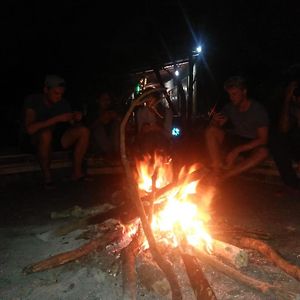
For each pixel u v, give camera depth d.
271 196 4.70
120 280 2.52
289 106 5.20
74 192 4.99
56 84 5.02
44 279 2.60
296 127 5.24
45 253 3.01
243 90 4.77
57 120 5.00
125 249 2.74
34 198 4.75
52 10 10.62
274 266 2.73
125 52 11.23
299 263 2.83
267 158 5.33
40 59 10.98
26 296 2.41
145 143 5.41
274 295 2.34
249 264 2.76
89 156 5.98
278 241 3.26
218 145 5.03
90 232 3.22
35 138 5.13
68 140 5.45
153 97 5.56
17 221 3.87
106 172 5.97
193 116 10.10
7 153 5.89
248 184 5.30
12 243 3.26
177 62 10.27
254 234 3.26
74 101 10.90
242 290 2.42
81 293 2.41
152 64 10.36
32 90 10.98
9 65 10.80
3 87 10.85
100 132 6.03
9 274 2.70
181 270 2.66
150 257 2.73
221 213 4.04
